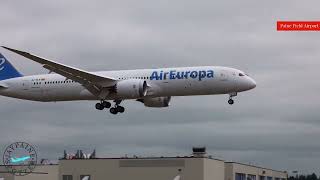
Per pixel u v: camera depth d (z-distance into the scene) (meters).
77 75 93.00
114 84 92.88
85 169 114.56
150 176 111.38
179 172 109.69
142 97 93.06
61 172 115.25
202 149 114.56
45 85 99.19
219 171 115.25
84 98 97.69
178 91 92.00
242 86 90.06
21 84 101.00
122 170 112.88
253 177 131.50
